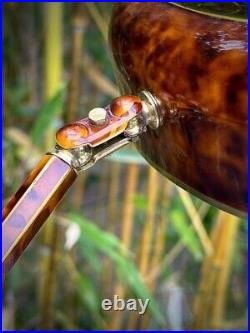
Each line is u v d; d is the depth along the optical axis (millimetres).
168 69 306
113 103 304
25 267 783
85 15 577
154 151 322
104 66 676
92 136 297
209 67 295
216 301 630
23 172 573
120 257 521
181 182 313
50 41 542
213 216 642
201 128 296
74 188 715
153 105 308
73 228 513
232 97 288
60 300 754
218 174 297
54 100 499
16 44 644
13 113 621
